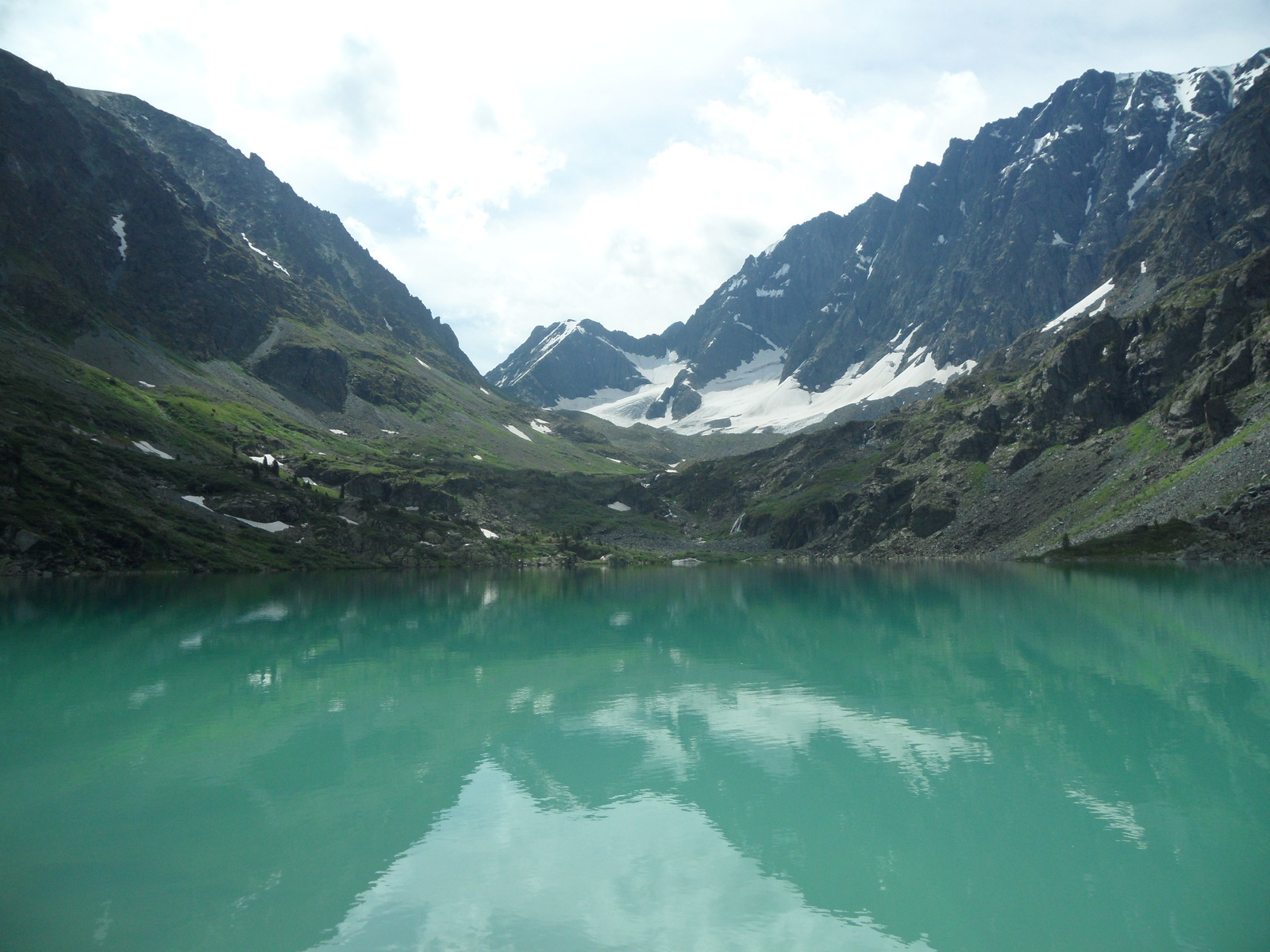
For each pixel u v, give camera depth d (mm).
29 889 20500
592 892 20266
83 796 27328
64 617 76312
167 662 54000
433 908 19516
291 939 18031
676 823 24719
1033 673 45406
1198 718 34594
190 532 153750
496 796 27375
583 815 25547
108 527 136375
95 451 165750
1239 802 25047
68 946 17703
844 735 33688
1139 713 35656
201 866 21891
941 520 190000
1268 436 131000
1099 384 190750
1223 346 164625
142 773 29891
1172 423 159750
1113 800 25484
